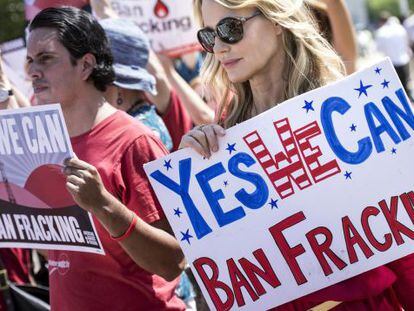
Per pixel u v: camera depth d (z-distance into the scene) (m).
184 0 4.73
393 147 2.57
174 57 5.08
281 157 2.62
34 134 2.82
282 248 2.62
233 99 2.85
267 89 2.73
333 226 2.60
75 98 3.01
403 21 23.38
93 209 2.73
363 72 2.57
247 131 2.62
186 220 2.68
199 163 2.66
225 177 2.65
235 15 2.61
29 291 3.62
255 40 2.62
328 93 2.59
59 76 3.00
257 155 2.63
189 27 4.77
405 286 2.67
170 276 2.92
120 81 3.61
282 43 2.68
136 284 2.97
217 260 2.67
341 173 2.59
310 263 2.61
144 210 2.89
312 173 2.60
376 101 2.57
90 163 2.93
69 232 2.92
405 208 2.57
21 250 4.15
